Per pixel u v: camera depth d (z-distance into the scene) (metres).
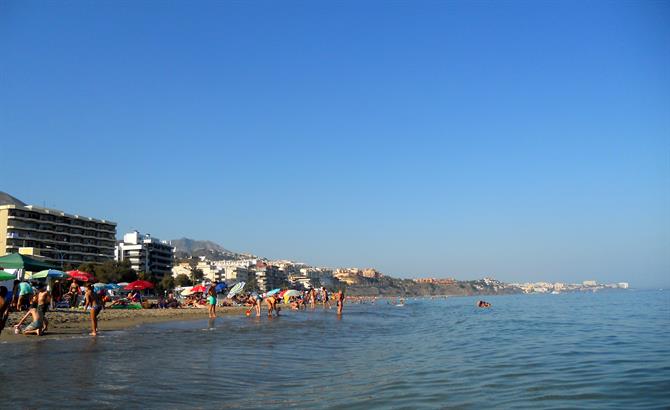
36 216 118.25
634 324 31.16
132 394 9.30
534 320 37.41
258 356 15.17
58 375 10.91
